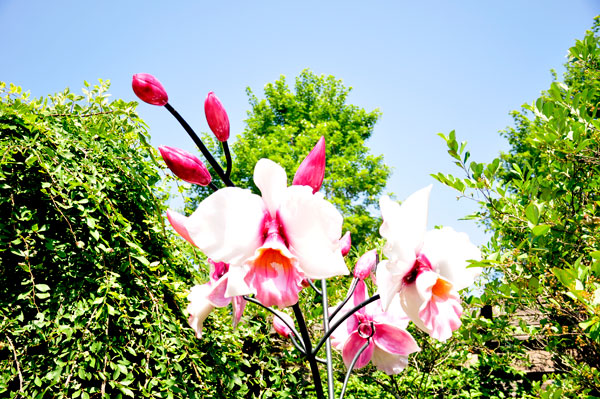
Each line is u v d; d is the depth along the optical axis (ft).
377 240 18.70
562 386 12.01
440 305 5.70
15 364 11.33
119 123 15.19
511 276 10.37
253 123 69.72
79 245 12.16
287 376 16.58
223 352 14.79
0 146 12.01
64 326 11.54
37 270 12.58
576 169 11.11
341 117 70.90
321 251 5.20
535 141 11.02
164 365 12.62
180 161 5.64
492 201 10.64
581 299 6.90
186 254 16.81
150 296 13.56
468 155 10.71
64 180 12.55
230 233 5.18
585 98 10.50
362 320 7.14
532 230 7.91
